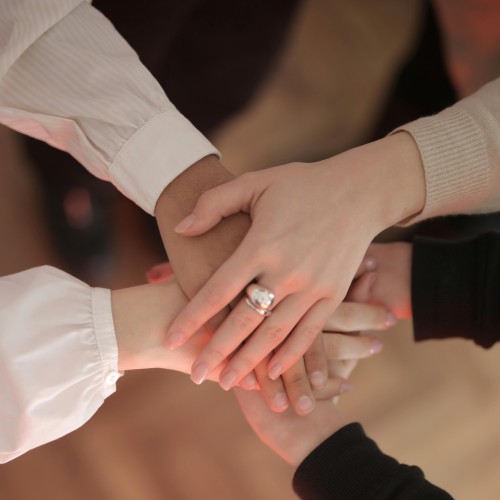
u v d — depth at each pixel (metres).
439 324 1.18
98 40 1.11
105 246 1.51
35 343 1.05
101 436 1.43
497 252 1.15
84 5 1.12
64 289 1.07
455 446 1.51
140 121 1.10
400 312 1.21
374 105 1.71
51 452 1.42
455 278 1.17
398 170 1.08
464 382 1.55
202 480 1.43
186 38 1.38
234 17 1.39
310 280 1.06
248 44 1.41
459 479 1.50
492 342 1.17
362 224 1.07
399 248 1.21
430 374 1.54
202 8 1.38
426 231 1.40
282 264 1.06
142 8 1.27
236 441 1.46
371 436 1.49
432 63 1.37
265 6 1.40
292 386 1.11
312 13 1.75
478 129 1.08
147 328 1.08
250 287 1.06
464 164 1.08
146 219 1.52
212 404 1.47
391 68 1.75
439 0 1.31
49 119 1.11
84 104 1.10
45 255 1.51
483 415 1.54
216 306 1.06
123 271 1.53
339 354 1.16
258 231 1.06
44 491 1.40
